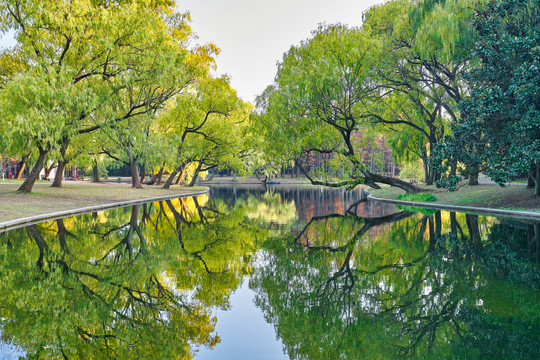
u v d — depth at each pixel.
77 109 21.17
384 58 25.92
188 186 54.75
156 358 4.42
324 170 27.97
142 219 18.27
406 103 30.69
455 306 6.16
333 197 37.66
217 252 10.84
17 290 7.05
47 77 18.61
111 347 4.73
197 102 36.25
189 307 6.29
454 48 22.14
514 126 17.02
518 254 10.16
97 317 5.79
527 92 15.35
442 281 7.66
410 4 25.22
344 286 7.49
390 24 27.31
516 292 6.82
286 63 26.02
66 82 19.36
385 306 6.27
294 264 9.41
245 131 29.91
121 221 17.22
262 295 6.96
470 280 7.70
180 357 4.46
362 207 25.55
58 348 4.68
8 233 13.14
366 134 32.41
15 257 9.73
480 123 17.50
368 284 7.59
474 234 13.30
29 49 19.36
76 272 8.38
